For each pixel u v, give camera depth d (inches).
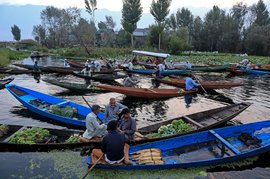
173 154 298.5
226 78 924.0
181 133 327.9
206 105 538.6
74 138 311.7
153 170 260.5
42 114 411.2
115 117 338.6
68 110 402.3
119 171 257.4
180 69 1007.6
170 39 2053.4
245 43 2212.1
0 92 597.6
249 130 345.4
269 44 2021.4
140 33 2979.8
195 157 293.1
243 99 596.7
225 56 1814.7
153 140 312.7
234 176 261.3
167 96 579.5
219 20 2423.7
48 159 285.6
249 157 291.0
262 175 264.5
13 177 249.4
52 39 2844.5
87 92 622.5
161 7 2022.6
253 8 2800.2
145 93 560.4
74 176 255.1
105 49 1865.2
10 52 1691.7
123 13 2010.3
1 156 289.3
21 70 906.1
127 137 297.9
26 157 288.7
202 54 2004.2
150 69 988.6
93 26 2224.4
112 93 624.7
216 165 275.1
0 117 420.5
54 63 1390.3
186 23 2802.7
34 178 249.3
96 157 267.6
